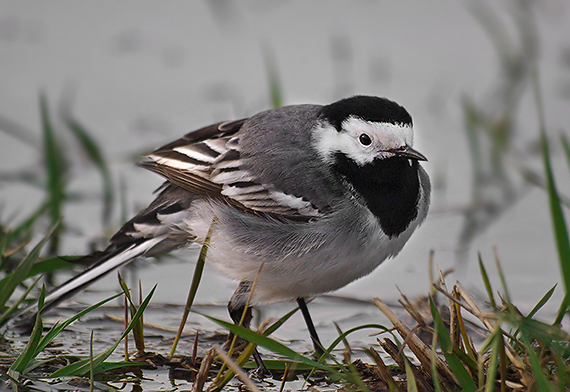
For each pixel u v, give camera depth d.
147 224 10.00
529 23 19.17
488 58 19.36
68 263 9.89
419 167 10.34
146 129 15.89
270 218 9.66
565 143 9.93
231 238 9.74
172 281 11.62
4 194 13.95
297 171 9.74
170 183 10.65
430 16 21.17
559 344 7.54
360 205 9.59
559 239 8.30
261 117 10.37
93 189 14.31
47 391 8.19
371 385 8.52
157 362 9.09
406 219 9.72
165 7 21.34
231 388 8.54
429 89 17.80
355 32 20.45
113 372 8.83
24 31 19.89
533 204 14.30
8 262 11.47
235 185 9.86
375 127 9.56
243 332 7.60
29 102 16.62
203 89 17.64
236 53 19.39
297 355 7.71
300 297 10.18
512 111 16.61
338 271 9.66
